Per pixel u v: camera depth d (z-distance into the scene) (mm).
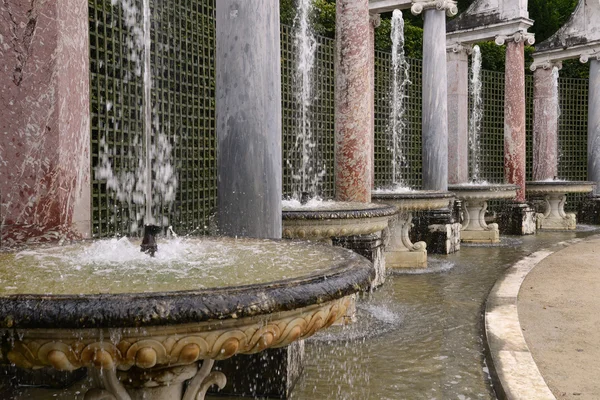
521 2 13344
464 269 9492
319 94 10375
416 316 6461
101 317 1730
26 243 3379
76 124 3723
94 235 5570
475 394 4199
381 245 8156
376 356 5059
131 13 6035
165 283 2121
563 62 20844
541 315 6039
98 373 2570
